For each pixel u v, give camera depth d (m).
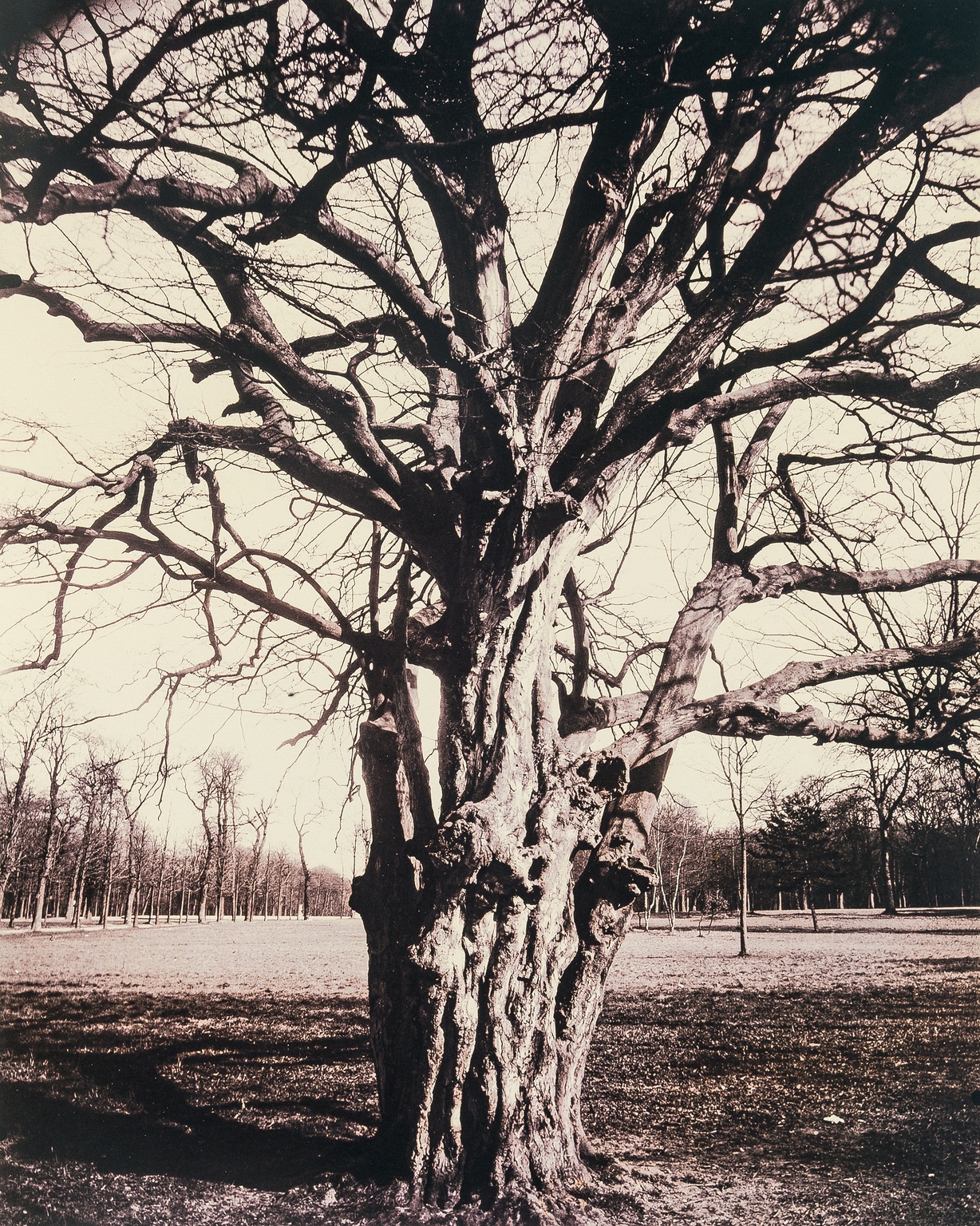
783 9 7.35
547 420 8.05
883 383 8.20
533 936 6.82
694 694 8.93
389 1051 7.04
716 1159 7.93
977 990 18.92
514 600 7.50
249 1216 6.07
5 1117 9.13
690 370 7.77
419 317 6.71
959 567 9.87
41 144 5.68
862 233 8.02
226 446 7.77
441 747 7.62
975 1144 8.28
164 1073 11.86
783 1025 15.52
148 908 67.38
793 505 9.70
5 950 33.59
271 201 6.53
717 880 61.25
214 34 5.46
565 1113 6.84
